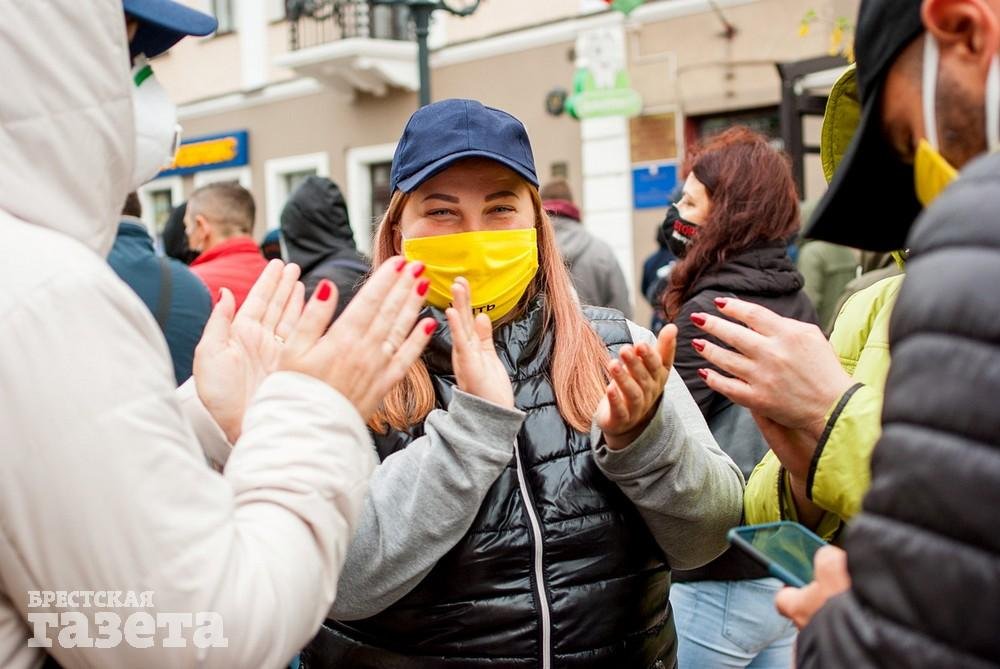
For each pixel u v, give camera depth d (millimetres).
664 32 8766
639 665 1483
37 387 834
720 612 2023
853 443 1146
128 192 1010
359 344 1060
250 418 1034
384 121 11148
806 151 6246
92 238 961
